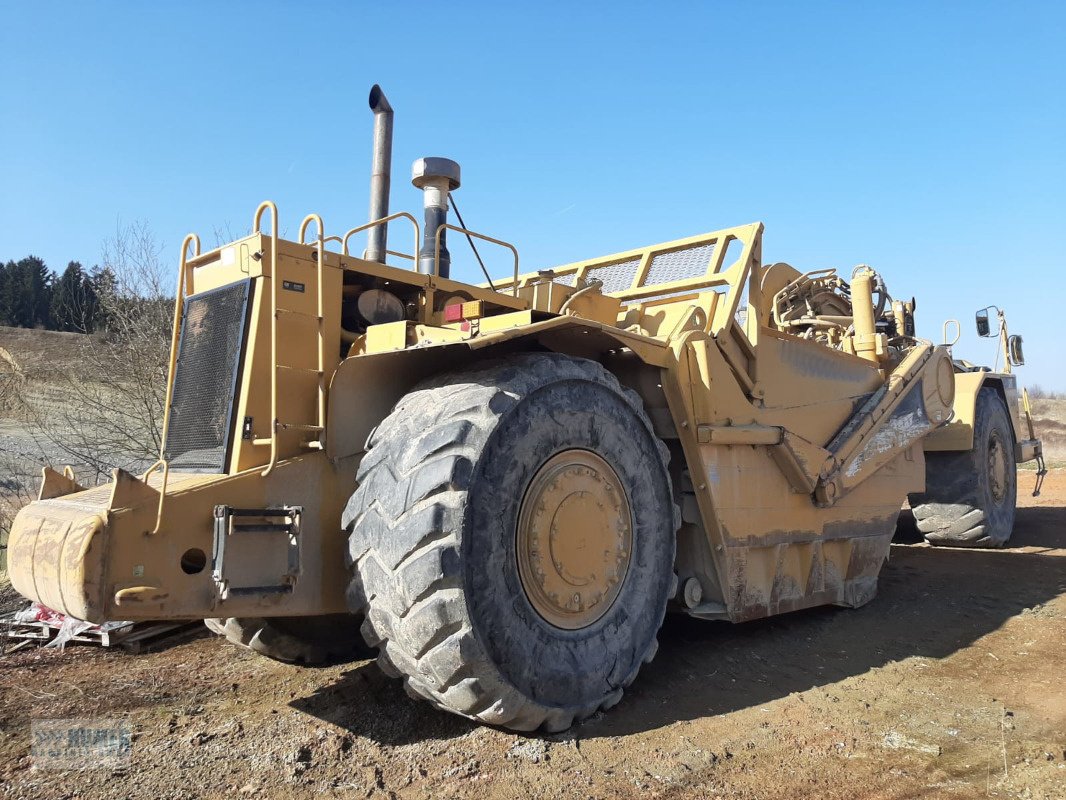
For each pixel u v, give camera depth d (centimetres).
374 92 488
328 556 317
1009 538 827
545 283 472
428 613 265
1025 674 397
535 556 302
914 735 317
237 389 335
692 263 501
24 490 926
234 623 395
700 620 500
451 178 462
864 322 593
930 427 619
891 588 596
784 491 460
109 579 260
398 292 402
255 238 342
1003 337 930
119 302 930
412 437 293
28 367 1083
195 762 282
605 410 340
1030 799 260
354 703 340
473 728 309
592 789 262
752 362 452
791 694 367
